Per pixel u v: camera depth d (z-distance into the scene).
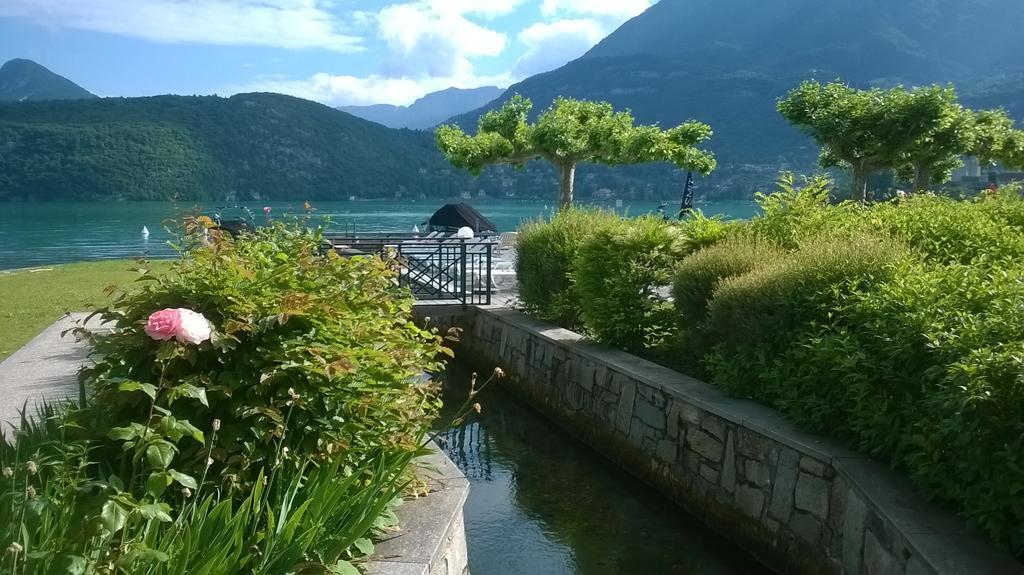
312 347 3.08
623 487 6.39
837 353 4.48
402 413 3.44
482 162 18.78
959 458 3.30
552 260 9.62
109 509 2.29
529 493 6.27
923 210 7.06
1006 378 3.08
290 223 4.69
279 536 2.55
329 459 3.06
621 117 18.52
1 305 11.16
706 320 6.38
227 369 3.06
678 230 8.16
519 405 9.25
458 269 14.32
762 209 7.82
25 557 2.06
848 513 3.93
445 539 3.31
